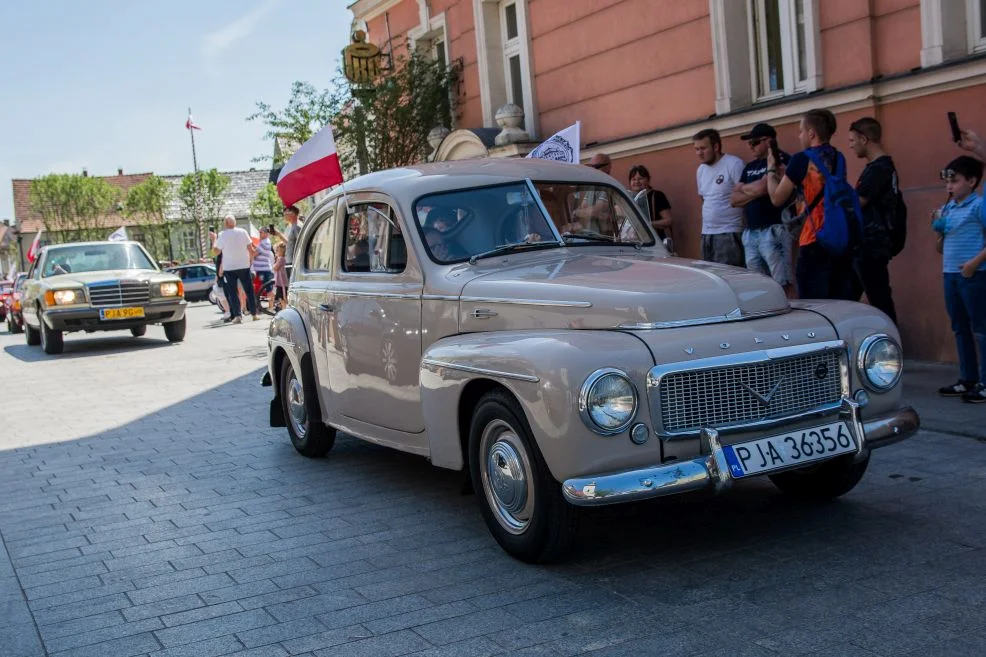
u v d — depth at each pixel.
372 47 16.67
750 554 4.44
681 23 10.91
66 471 7.21
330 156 10.04
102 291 16.25
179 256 70.12
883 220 7.41
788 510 5.09
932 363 8.40
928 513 4.86
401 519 5.42
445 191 5.68
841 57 8.91
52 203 73.25
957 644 3.39
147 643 3.90
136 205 67.25
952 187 6.92
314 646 3.76
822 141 7.02
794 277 8.73
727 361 4.16
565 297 4.50
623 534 4.87
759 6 10.30
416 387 5.41
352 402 6.15
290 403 7.21
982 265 6.71
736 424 4.21
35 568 4.96
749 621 3.69
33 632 4.09
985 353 6.88
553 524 4.30
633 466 4.07
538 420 4.12
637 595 4.04
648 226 6.10
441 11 16.53
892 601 3.79
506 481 4.53
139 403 10.21
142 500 6.23
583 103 12.82
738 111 10.06
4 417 9.90
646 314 4.26
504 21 14.95
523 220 5.63
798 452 4.28
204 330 19.05
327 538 5.16
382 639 3.78
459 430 4.82
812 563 4.27
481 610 3.99
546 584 4.25
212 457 7.38
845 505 5.10
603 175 6.15
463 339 4.80
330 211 6.56
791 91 9.67
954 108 8.01
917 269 8.45
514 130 13.52
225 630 3.98
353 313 5.98
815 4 9.06
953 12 8.06
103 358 15.27
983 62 7.60
